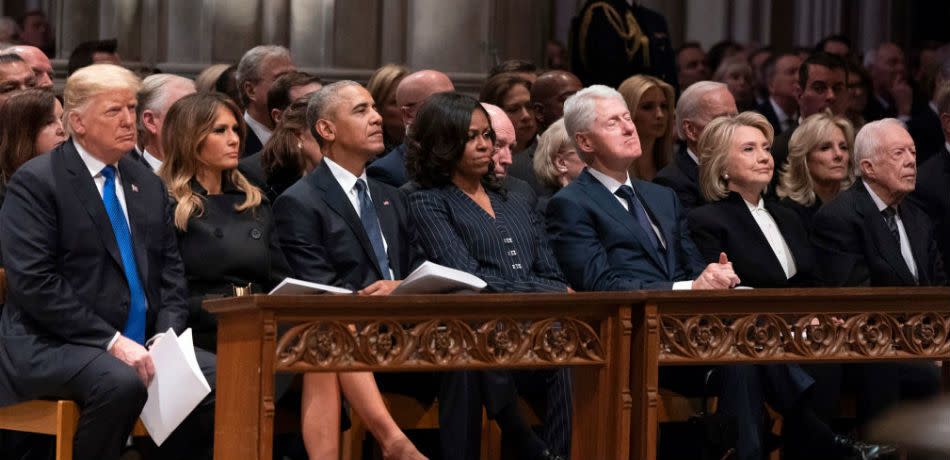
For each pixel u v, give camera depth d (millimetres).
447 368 15758
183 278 19531
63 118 18906
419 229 20719
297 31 32156
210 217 20188
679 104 26422
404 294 16453
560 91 28359
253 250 20219
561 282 20875
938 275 24125
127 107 18812
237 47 32031
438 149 20891
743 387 19875
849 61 35750
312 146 22812
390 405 19859
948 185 26188
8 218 18359
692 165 25375
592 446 16922
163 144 20562
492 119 23234
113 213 18953
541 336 16281
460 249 20438
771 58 44531
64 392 17812
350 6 32062
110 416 17484
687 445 22328
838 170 25312
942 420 21297
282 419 19312
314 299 15000
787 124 38031
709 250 22422
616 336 16688
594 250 21281
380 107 27484
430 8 32469
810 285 23078
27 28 36562
